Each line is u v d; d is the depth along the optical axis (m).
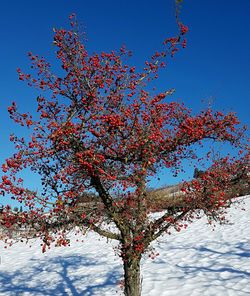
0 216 7.77
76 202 8.41
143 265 18.84
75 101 8.38
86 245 25.20
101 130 7.99
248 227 23.67
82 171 8.28
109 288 16.39
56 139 7.78
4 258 24.19
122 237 9.07
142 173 8.34
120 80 8.48
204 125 8.84
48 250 25.03
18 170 7.58
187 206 8.81
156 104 8.18
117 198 8.84
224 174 8.85
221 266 17.19
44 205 7.88
